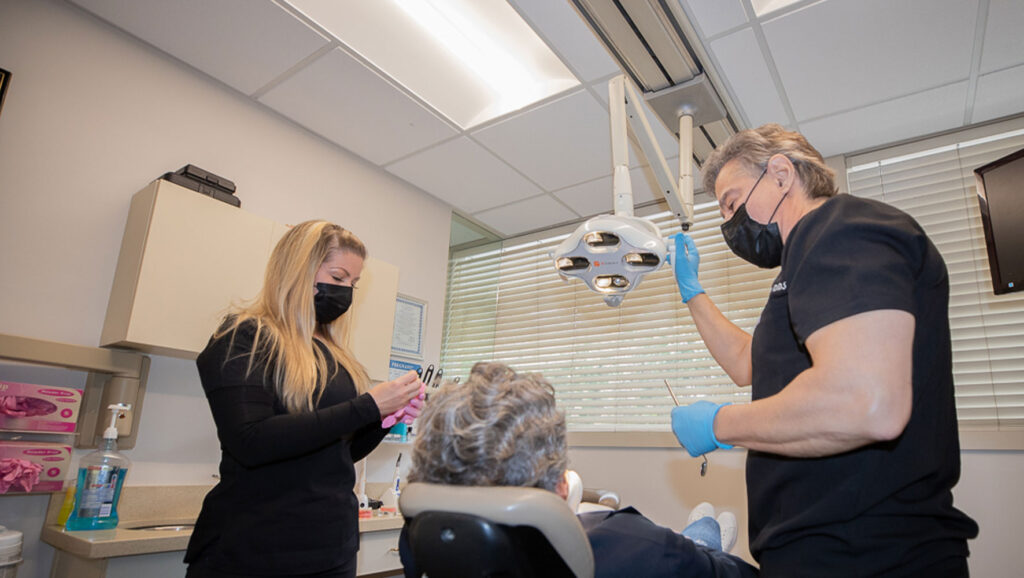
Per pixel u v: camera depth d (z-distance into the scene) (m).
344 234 1.49
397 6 2.19
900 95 2.32
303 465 1.22
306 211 2.70
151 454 2.04
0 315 1.76
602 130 2.66
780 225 1.03
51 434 1.79
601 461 3.03
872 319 0.68
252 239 2.17
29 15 1.94
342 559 1.24
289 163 2.66
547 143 2.79
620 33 1.87
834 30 2.00
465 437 0.68
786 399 0.73
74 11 2.05
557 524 0.59
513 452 0.68
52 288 1.87
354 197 2.93
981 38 2.00
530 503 0.59
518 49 2.35
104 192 2.03
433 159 2.98
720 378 2.85
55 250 1.89
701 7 1.93
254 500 1.15
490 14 2.20
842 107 2.41
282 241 1.44
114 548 1.41
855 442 0.68
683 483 2.76
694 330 3.00
